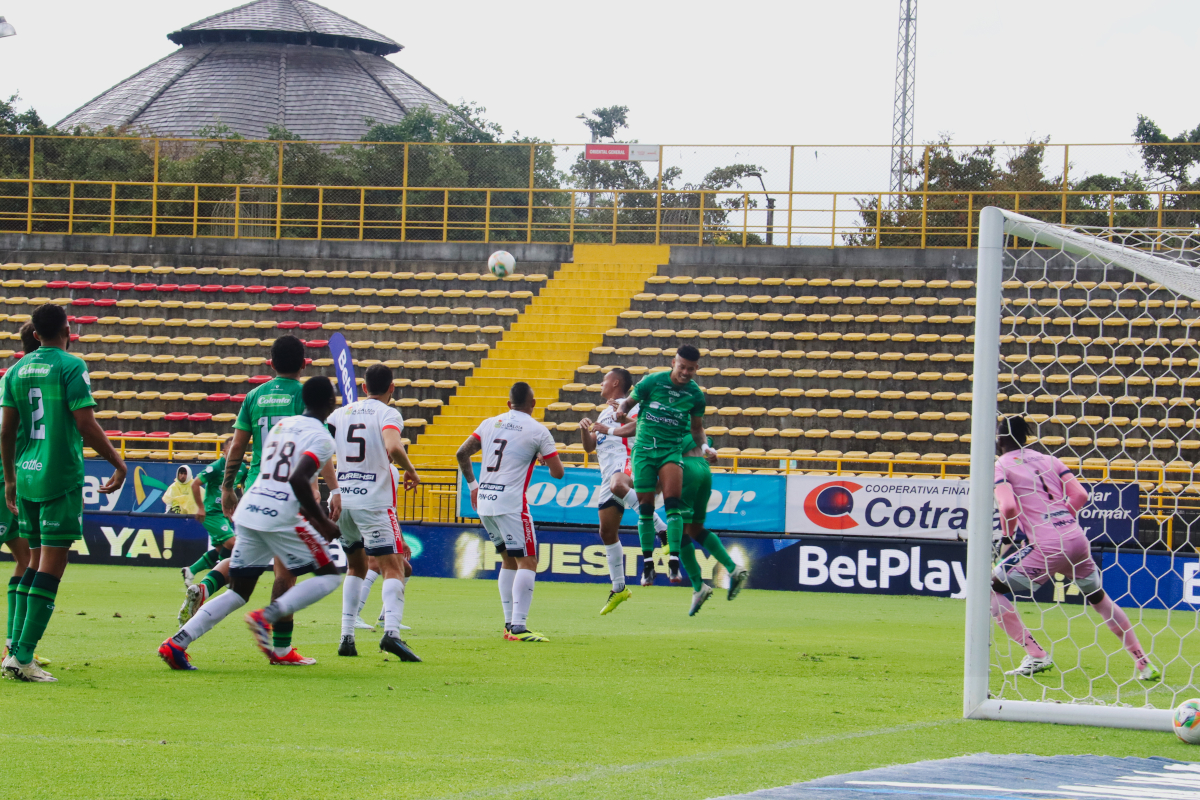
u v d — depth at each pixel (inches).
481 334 2598.4
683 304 2667.3
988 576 628.7
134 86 5708.7
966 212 2790.4
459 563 1812.3
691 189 2930.6
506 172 3132.4
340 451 833.5
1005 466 843.4
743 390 2389.3
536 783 432.5
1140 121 3622.0
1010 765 483.5
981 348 644.1
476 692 666.8
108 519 1862.7
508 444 973.8
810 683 748.6
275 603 708.0
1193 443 2027.6
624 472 1096.2
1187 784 450.6
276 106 5541.3
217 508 1139.3
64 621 1024.2
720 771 460.8
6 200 3417.8
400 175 3191.4
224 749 481.4
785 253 2763.3
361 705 608.1
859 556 1722.4
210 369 2564.0
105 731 514.9
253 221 3112.7
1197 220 2691.9
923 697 698.2
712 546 1079.6
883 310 2610.7
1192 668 885.8
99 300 2741.1
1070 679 829.8
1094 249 700.0
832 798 404.5
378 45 6146.7
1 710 563.8
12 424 685.3
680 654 892.0
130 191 3464.6
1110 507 1622.8
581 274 2780.5
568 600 1455.5
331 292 2733.8
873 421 2342.5
